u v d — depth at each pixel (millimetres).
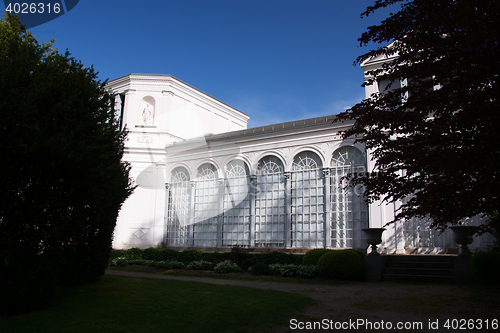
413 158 5941
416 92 6363
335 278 11430
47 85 6453
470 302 7477
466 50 4766
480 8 5469
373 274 11305
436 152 5879
